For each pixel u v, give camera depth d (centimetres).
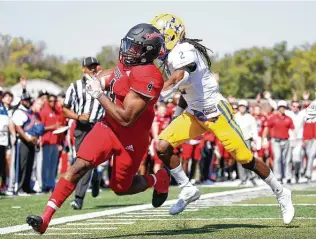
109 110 2064
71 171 2088
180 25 2367
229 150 2455
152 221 2723
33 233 2355
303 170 6888
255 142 5719
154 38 2097
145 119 2150
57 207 2081
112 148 2127
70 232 2378
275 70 18525
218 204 3522
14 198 4247
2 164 4494
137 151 2155
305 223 2534
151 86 2080
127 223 2659
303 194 4247
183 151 5647
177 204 2547
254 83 18450
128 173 2173
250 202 3647
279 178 6016
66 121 5097
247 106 5816
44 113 4919
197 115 2458
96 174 3816
